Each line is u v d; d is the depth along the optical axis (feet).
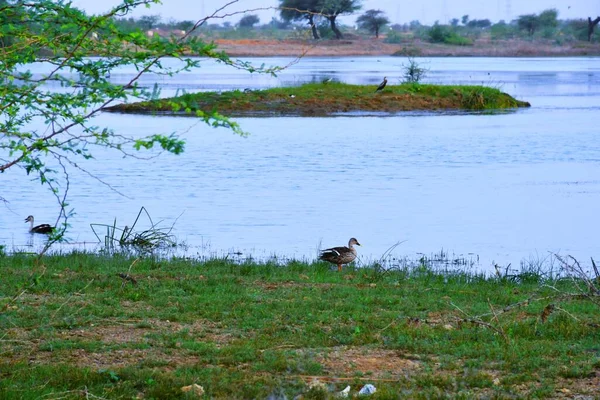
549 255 235.81
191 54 93.35
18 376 107.86
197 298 155.43
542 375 112.16
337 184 370.73
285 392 103.04
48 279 168.35
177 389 103.60
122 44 93.56
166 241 248.52
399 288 172.86
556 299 159.63
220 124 88.63
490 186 367.66
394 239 257.55
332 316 143.54
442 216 297.74
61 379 107.04
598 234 267.59
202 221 285.64
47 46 94.02
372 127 594.24
